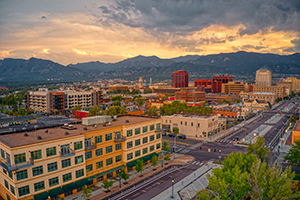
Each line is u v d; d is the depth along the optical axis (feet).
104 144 200.13
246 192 139.23
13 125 344.69
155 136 253.85
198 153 287.69
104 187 175.32
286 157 206.59
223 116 570.87
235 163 164.76
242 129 446.19
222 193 132.57
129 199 169.27
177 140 357.61
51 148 159.12
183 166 240.12
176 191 183.11
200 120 374.22
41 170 154.30
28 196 147.84
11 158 140.15
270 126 476.54
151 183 197.88
